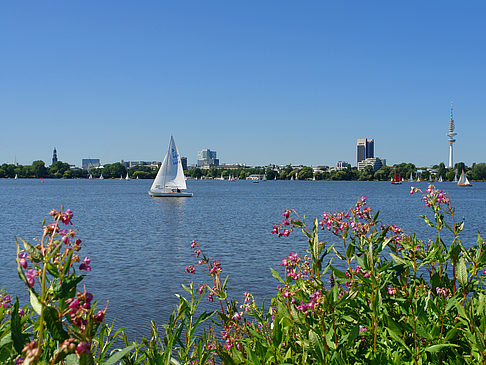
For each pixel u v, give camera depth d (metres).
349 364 3.93
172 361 4.05
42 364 2.47
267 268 26.00
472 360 3.68
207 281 22.31
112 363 2.74
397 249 5.38
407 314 4.18
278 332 4.14
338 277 4.20
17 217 62.91
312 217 62.53
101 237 41.53
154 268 26.23
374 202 109.94
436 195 4.95
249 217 65.19
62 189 187.88
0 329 3.30
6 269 24.95
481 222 55.31
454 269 4.84
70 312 2.43
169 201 108.56
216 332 8.09
